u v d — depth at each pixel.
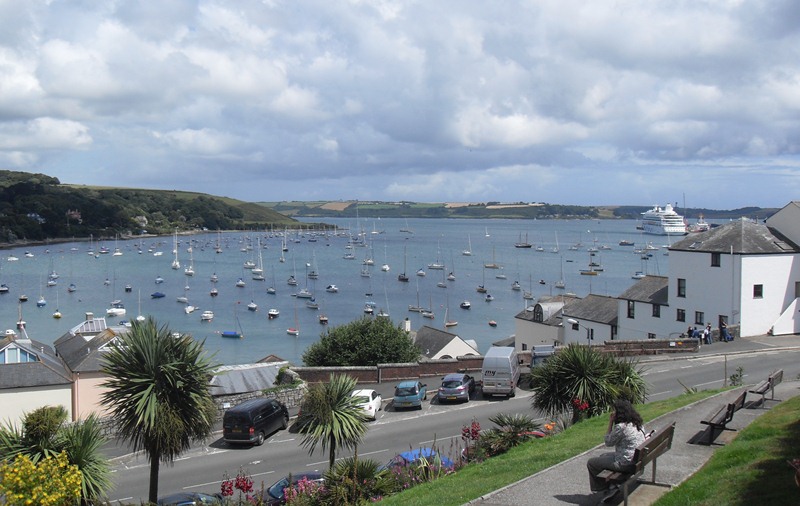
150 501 20.62
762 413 19.89
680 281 57.88
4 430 19.52
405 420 35.00
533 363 42.69
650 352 48.03
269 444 32.56
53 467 16.25
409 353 50.22
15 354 41.91
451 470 19.83
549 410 25.47
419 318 147.12
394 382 44.94
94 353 41.28
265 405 33.97
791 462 11.72
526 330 74.50
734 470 13.76
